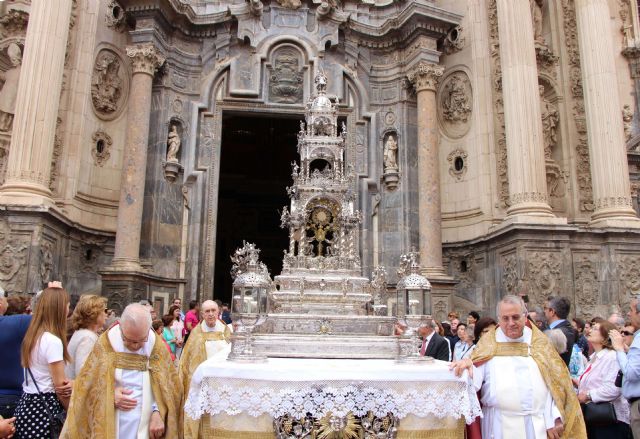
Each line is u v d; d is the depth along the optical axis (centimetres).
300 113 1630
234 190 2550
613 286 1327
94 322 511
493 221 1503
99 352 420
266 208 2600
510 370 432
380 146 1661
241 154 2497
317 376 424
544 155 1498
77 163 1440
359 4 1753
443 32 1616
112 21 1570
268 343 520
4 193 1203
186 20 1608
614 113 1451
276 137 2422
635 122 1861
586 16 1518
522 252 1302
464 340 808
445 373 433
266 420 428
